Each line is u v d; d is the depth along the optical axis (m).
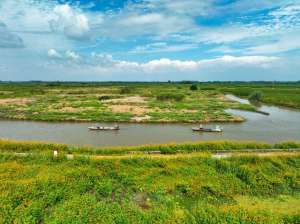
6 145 24.14
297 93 104.25
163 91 117.56
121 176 18.39
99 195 16.33
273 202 16.84
